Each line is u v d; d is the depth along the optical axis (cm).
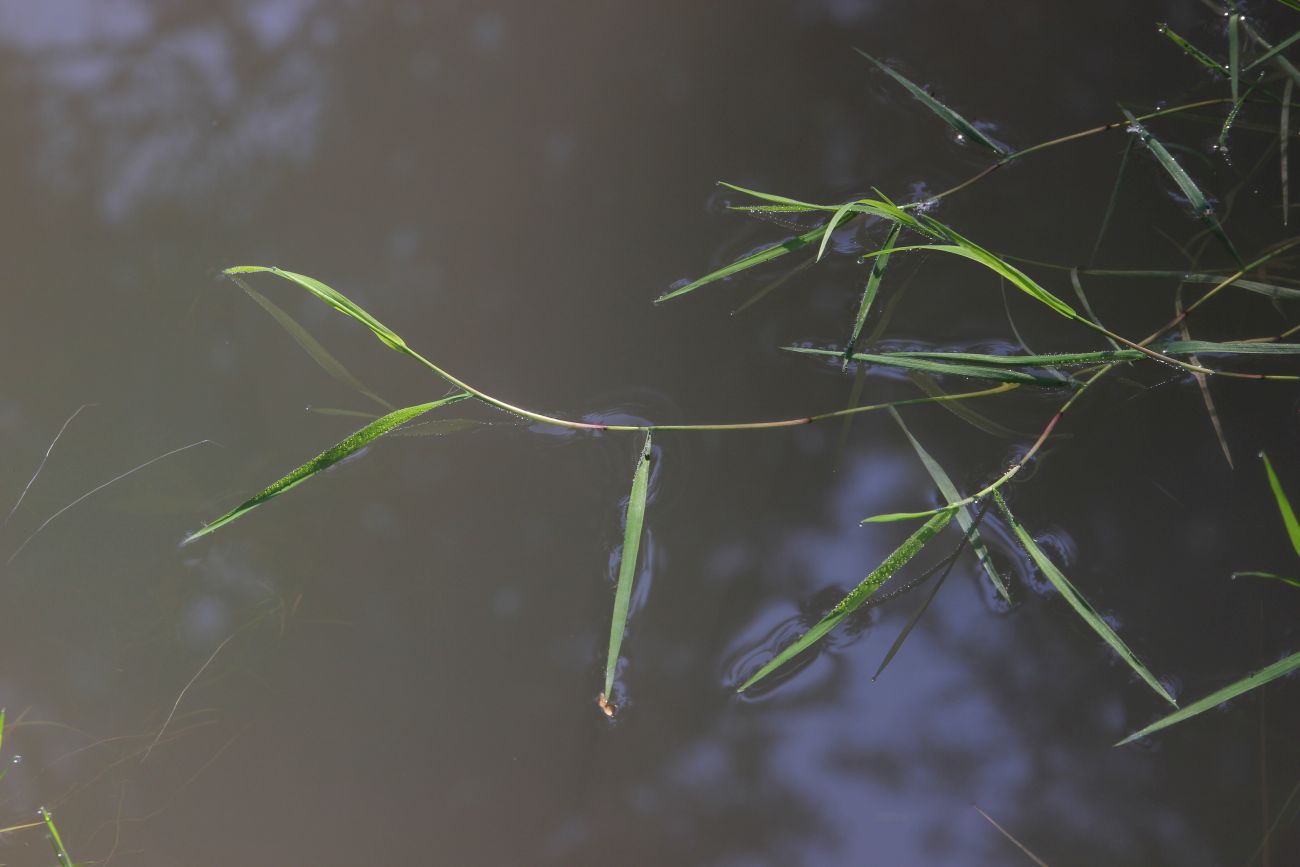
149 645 104
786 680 101
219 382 107
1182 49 110
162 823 102
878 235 107
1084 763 100
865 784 100
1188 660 101
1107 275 105
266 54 114
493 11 114
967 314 105
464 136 111
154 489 106
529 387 106
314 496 105
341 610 104
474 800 101
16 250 110
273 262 109
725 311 106
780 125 110
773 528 103
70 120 113
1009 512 100
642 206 109
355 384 107
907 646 102
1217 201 106
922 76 110
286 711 103
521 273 108
